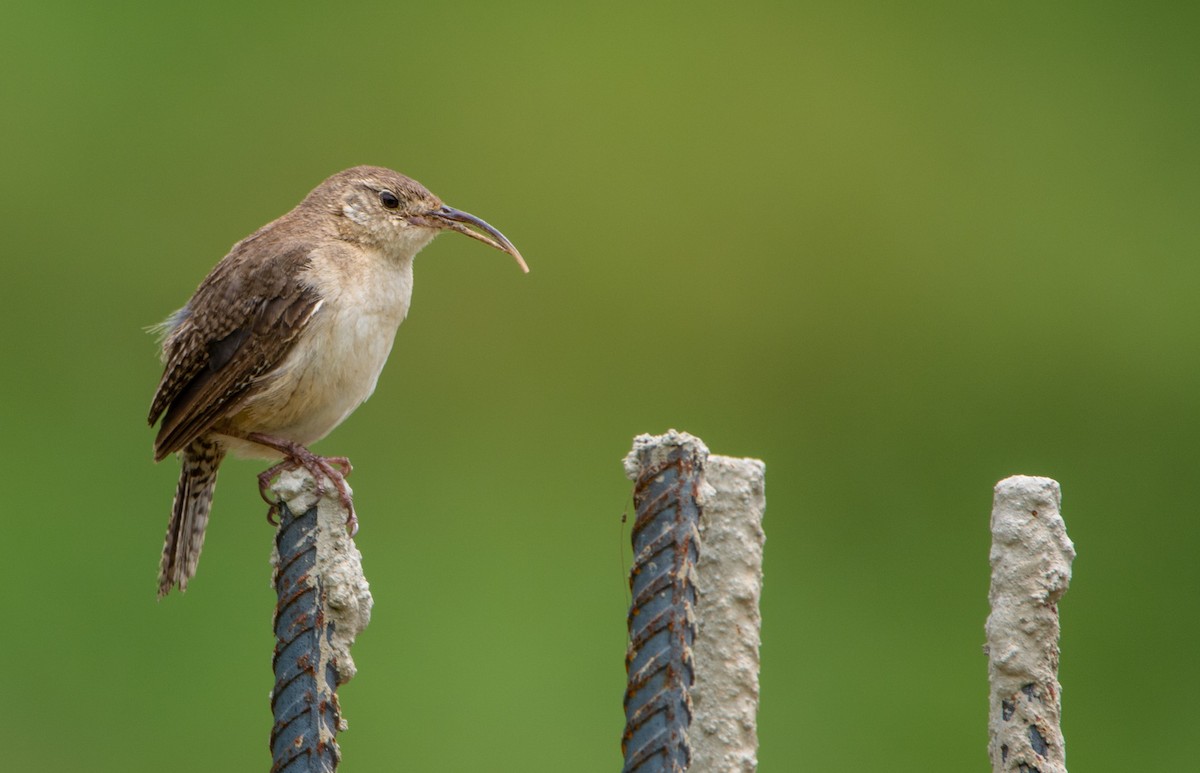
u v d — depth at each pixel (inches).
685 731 171.6
